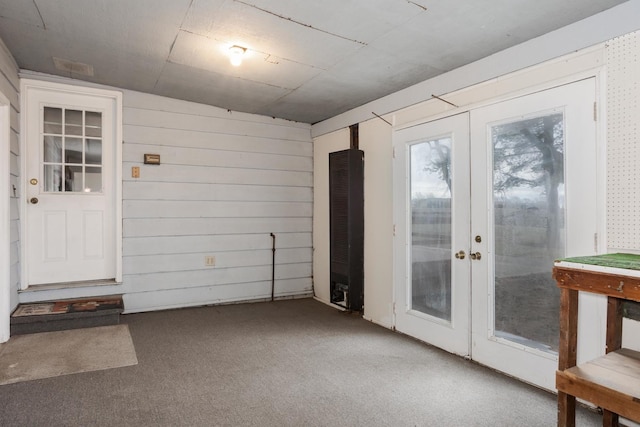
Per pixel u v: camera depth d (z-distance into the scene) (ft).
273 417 6.91
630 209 6.67
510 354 8.60
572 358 5.47
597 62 7.11
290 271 16.25
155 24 8.44
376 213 12.78
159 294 13.75
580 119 7.36
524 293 8.43
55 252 12.34
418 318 11.04
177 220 13.98
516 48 8.53
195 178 14.26
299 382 8.30
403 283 11.56
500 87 8.87
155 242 13.64
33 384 7.98
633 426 6.54
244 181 15.24
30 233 11.95
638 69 6.56
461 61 9.59
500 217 8.91
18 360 9.09
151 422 6.69
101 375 8.46
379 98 12.73
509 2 6.95
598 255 6.46
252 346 10.44
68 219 12.50
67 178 12.48
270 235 15.80
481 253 9.27
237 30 8.54
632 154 6.64
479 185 9.31
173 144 13.85
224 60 10.30
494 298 9.03
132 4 7.64
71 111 12.51
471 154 9.52
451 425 6.72
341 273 13.66
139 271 13.38
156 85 12.53
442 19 7.67
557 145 7.79
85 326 11.59
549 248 7.94
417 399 7.60
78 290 12.42
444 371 8.90
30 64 11.03
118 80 12.17
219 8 7.64
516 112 8.49
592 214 7.20
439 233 10.46
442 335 10.28
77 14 8.14
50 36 9.21
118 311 11.86
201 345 10.44
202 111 14.33
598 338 7.07
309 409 7.20
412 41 8.68
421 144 11.05
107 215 13.05
